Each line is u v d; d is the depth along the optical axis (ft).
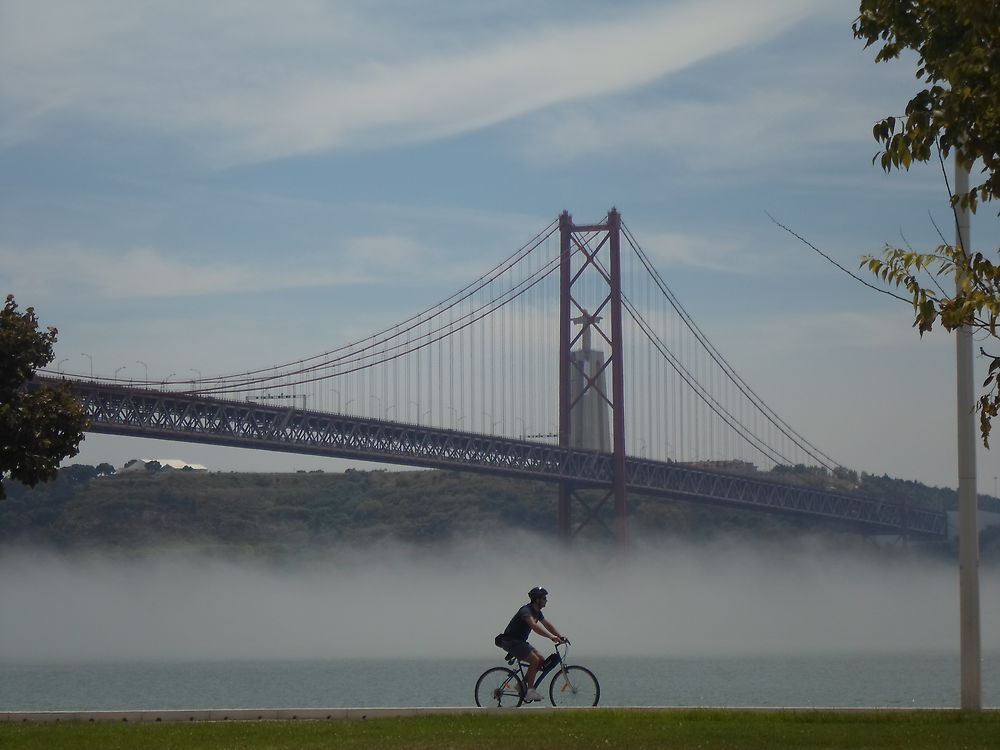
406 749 52.34
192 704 148.36
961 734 56.54
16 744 55.67
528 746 52.70
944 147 52.70
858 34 53.78
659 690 163.84
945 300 54.44
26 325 103.55
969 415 68.59
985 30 49.80
